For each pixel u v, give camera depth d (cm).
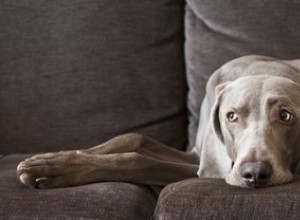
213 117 194
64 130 255
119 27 255
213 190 163
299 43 242
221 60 248
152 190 197
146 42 255
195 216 159
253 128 176
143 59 255
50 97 256
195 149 236
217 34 252
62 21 257
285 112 178
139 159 192
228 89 193
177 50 259
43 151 256
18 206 171
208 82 227
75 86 255
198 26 256
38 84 257
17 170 189
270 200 156
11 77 259
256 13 247
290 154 180
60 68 256
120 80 254
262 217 155
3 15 262
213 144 196
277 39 244
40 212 168
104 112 254
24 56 259
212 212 158
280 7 245
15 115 258
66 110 255
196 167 209
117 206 168
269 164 165
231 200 159
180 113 256
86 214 166
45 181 179
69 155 187
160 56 256
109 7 256
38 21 259
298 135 181
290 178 171
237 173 167
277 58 243
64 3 259
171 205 162
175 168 202
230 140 185
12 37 260
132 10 256
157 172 197
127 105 254
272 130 176
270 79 188
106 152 206
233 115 184
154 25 257
